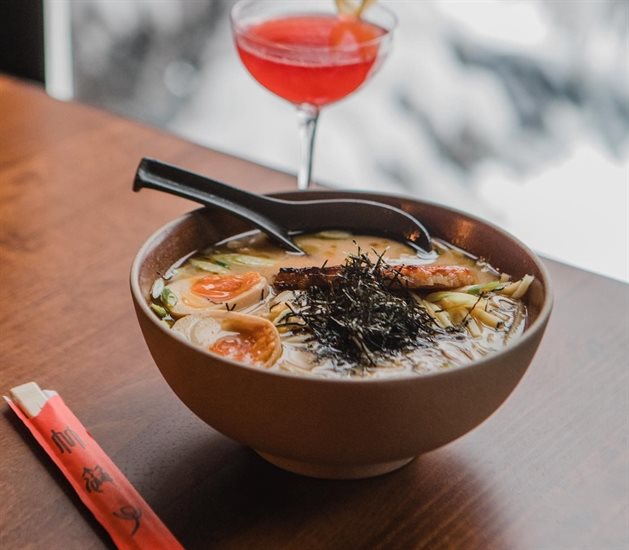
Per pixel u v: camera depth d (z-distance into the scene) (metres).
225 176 0.90
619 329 0.74
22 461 0.61
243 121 1.88
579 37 1.58
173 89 1.91
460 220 0.68
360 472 0.60
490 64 1.67
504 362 0.55
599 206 1.62
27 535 0.57
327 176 1.81
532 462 0.62
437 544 0.57
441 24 1.68
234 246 0.69
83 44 1.85
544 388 0.68
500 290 0.64
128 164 0.92
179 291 0.64
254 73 0.88
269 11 0.91
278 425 0.55
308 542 0.57
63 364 0.68
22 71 1.38
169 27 1.86
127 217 0.84
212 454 0.62
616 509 0.59
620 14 1.54
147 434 0.63
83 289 0.76
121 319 0.73
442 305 0.63
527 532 0.58
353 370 0.57
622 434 0.64
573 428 0.65
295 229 0.70
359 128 1.81
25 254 0.79
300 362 0.58
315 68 0.84
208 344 0.58
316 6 0.93
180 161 0.92
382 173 1.79
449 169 1.74
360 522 0.58
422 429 0.55
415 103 1.76
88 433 0.62
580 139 1.64
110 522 0.57
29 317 0.72
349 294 0.61
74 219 0.84
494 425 0.65
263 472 0.61
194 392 0.56
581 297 0.77
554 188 1.66
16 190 0.87
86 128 0.97
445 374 0.53
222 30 1.83
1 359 0.68
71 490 0.59
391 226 0.70
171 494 0.59
